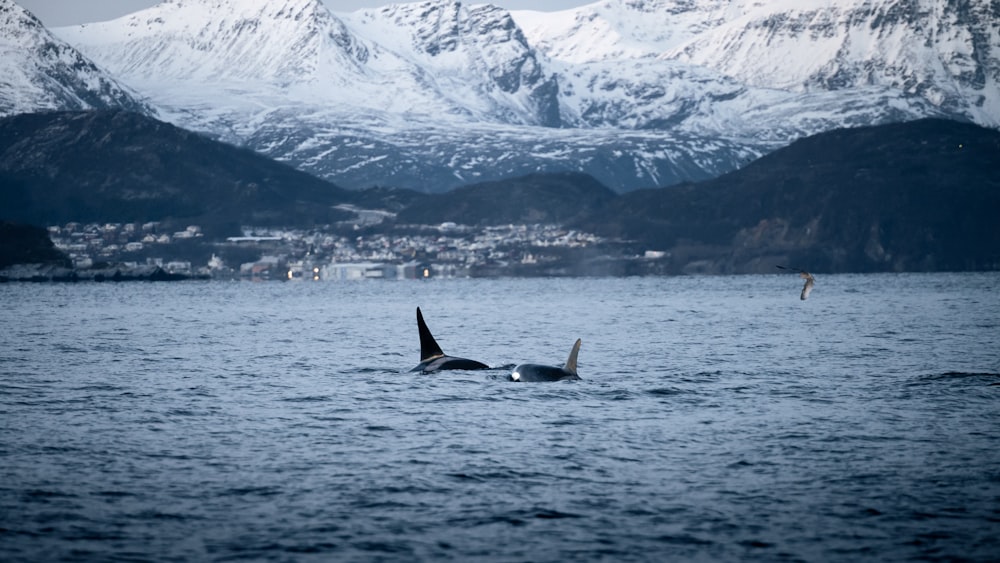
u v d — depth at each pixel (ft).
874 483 203.62
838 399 312.50
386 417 280.92
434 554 165.58
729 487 201.77
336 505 191.11
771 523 179.42
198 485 204.95
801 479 207.31
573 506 189.88
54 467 219.82
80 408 304.30
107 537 172.86
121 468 219.00
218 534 174.91
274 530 176.96
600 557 164.14
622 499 194.18
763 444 240.73
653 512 186.29
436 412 287.89
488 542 170.91
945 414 280.92
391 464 222.07
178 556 164.35
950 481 204.54
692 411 289.33
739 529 176.55
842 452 231.30
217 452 235.40
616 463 222.28
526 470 216.13
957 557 162.61
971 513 183.52
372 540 171.94
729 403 304.91
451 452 233.96
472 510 187.93
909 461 221.87
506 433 255.70
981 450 232.12
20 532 174.91
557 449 236.43
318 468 218.79
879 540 170.30
